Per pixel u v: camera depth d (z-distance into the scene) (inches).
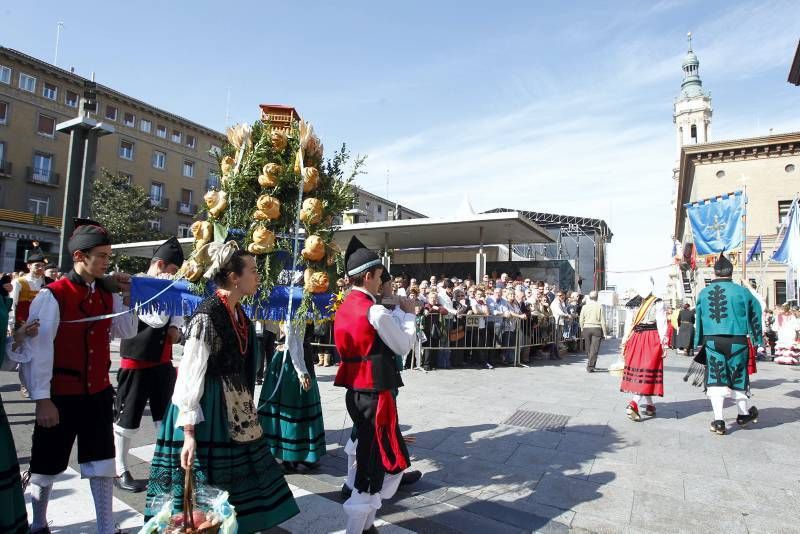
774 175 1159.6
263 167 143.8
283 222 147.4
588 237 1252.5
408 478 144.3
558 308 497.7
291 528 114.4
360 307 112.1
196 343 91.2
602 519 123.0
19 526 81.5
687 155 1262.3
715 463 164.4
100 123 240.4
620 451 176.2
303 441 152.7
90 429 101.8
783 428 211.5
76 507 121.0
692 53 2161.7
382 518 122.4
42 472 100.5
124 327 117.8
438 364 376.8
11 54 1198.9
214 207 140.9
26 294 265.3
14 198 1216.8
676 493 139.3
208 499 87.0
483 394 273.0
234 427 94.0
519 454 171.8
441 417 219.6
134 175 1464.1
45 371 94.3
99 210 1176.2
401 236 666.2
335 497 133.4
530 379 332.8
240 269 98.2
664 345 222.7
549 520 122.1
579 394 280.4
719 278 216.2
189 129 1622.8
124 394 136.5
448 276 753.0
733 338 207.5
